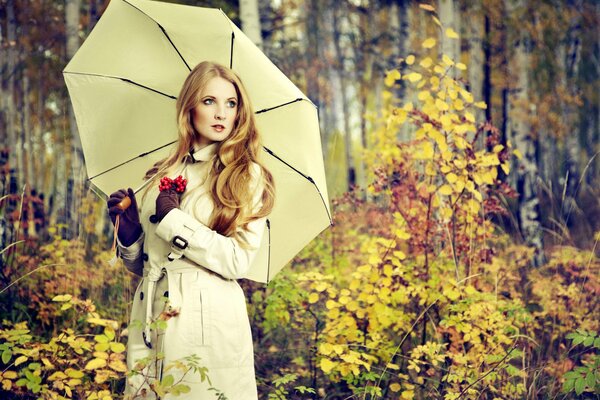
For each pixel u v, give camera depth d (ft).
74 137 26.45
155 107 11.40
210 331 9.22
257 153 9.99
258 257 11.69
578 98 44.11
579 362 15.14
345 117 54.85
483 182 17.03
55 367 11.47
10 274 17.12
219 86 9.81
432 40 15.72
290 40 42.04
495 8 39.88
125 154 11.55
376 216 20.54
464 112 16.65
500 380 13.34
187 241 9.05
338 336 14.44
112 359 10.96
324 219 11.38
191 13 11.12
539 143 44.57
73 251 18.29
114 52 11.43
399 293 14.30
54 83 37.04
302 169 10.90
